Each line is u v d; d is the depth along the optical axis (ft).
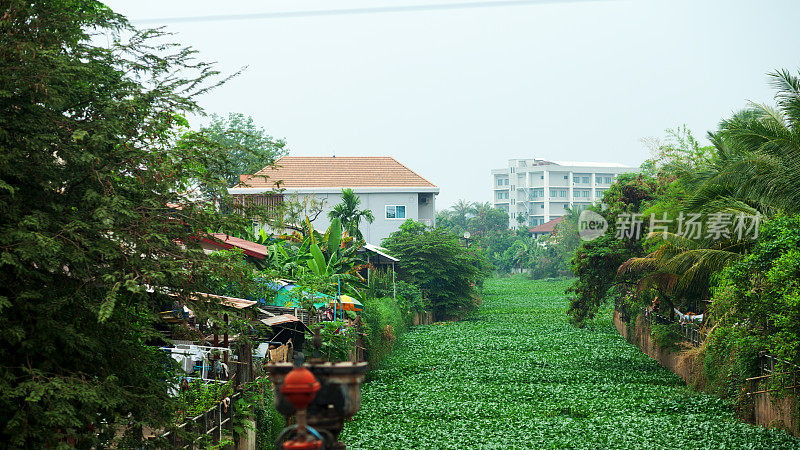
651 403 69.41
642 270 91.61
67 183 32.09
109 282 30.89
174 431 34.91
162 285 33.35
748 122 65.31
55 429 29.14
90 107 33.63
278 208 39.06
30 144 28.73
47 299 29.35
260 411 53.72
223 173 36.68
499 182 620.08
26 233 27.14
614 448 53.11
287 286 81.10
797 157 62.90
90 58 33.96
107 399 29.19
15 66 29.17
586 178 570.87
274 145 38.11
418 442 55.93
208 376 52.75
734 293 58.65
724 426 58.54
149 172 32.60
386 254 148.87
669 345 90.27
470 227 449.06
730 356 64.54
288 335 73.56
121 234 31.63
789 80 64.95
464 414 66.49
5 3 29.81
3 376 27.22
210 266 33.99
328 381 16.92
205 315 34.50
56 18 32.17
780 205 63.57
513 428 60.39
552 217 563.89
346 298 89.61
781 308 52.06
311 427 16.49
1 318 27.63
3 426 27.71
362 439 57.26
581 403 70.64
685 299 90.84
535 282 316.40
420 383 84.12
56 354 30.40
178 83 35.78
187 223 35.73
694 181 78.89
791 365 52.85
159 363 36.83
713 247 71.26
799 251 53.52
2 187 27.35
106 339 32.07
